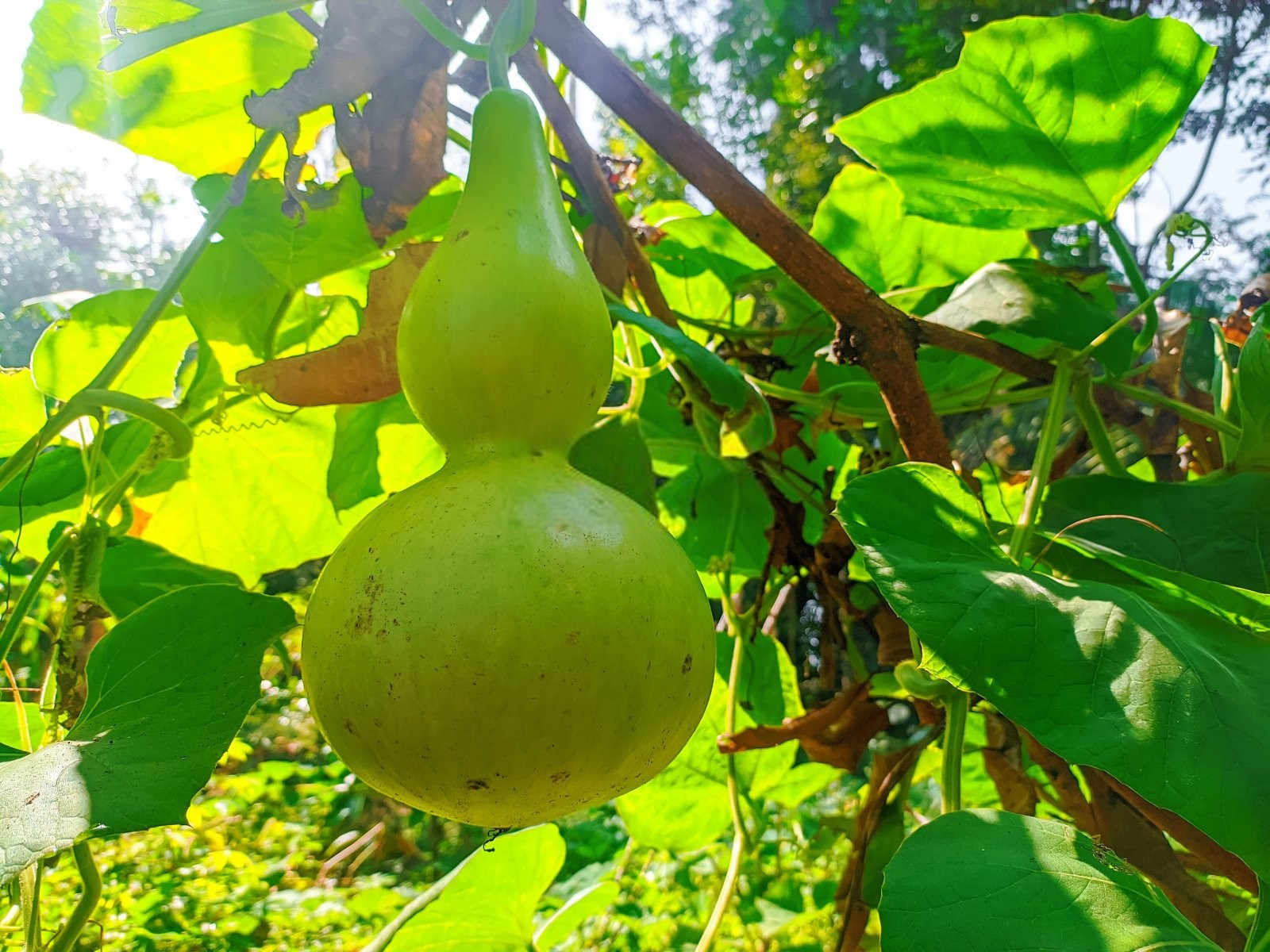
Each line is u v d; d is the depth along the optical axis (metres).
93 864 0.48
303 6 0.44
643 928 1.51
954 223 0.68
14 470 0.47
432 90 0.52
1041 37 0.58
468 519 0.29
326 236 0.55
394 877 2.23
